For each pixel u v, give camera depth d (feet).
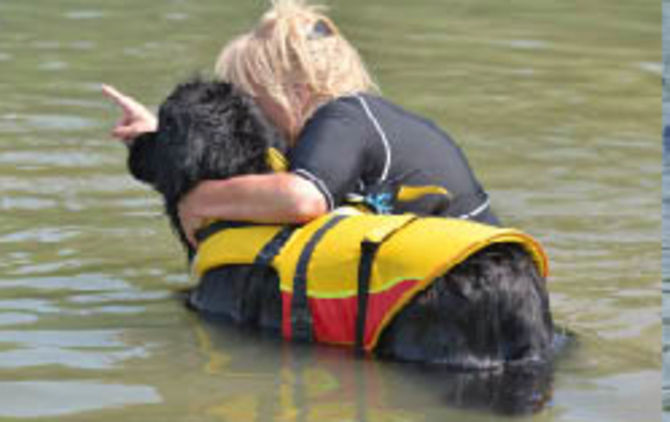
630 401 26.35
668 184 45.44
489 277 28.07
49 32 72.79
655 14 85.66
